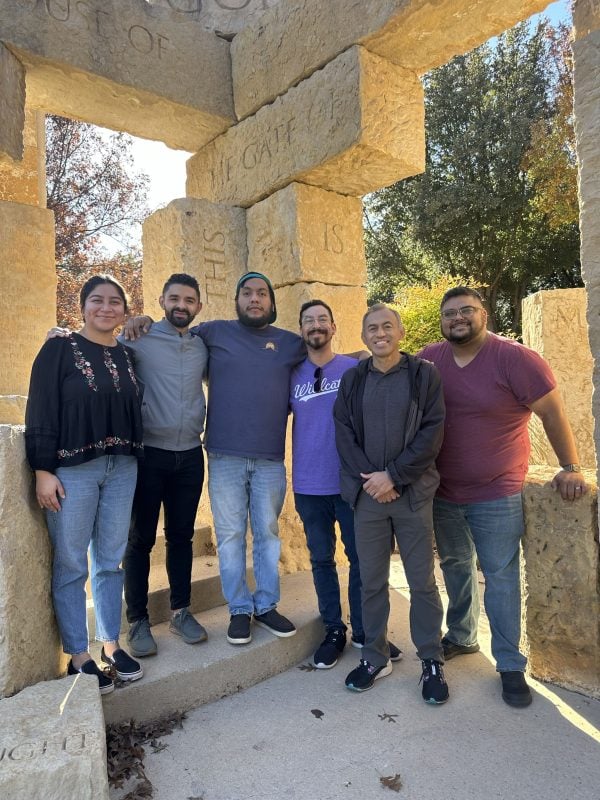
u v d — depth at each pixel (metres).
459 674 3.03
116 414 2.55
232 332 3.16
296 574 4.09
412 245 18.41
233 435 3.03
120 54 3.88
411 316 8.55
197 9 4.72
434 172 17.75
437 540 3.13
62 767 1.78
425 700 2.74
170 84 4.15
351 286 4.41
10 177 5.97
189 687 2.73
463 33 3.61
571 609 2.85
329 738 2.49
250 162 4.43
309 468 3.17
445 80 17.80
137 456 2.65
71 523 2.48
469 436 2.84
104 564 2.69
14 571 2.27
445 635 3.30
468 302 2.79
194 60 4.31
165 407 2.94
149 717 2.61
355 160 3.87
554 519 2.88
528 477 3.04
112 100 4.12
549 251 17.17
